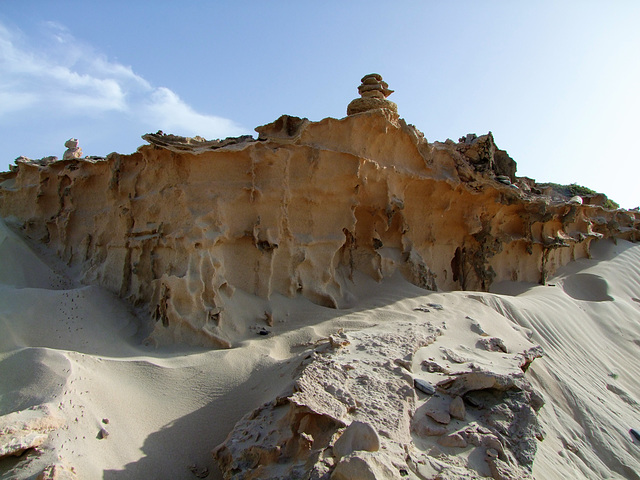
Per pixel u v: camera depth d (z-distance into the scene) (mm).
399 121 10523
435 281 11492
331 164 9570
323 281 9641
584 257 18203
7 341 6402
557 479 5703
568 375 9312
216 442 5527
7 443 4535
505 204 13078
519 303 11172
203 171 8625
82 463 4707
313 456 4219
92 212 10664
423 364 6219
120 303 8633
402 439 4531
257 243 8797
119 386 5961
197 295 7645
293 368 6246
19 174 12289
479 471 4566
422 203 11836
